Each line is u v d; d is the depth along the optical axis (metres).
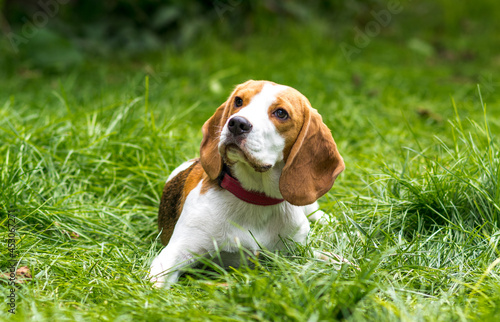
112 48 9.02
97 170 4.38
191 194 3.37
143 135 4.82
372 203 3.95
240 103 3.11
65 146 4.57
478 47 10.79
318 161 3.19
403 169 4.06
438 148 5.00
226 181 3.20
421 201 3.77
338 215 3.93
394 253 3.23
